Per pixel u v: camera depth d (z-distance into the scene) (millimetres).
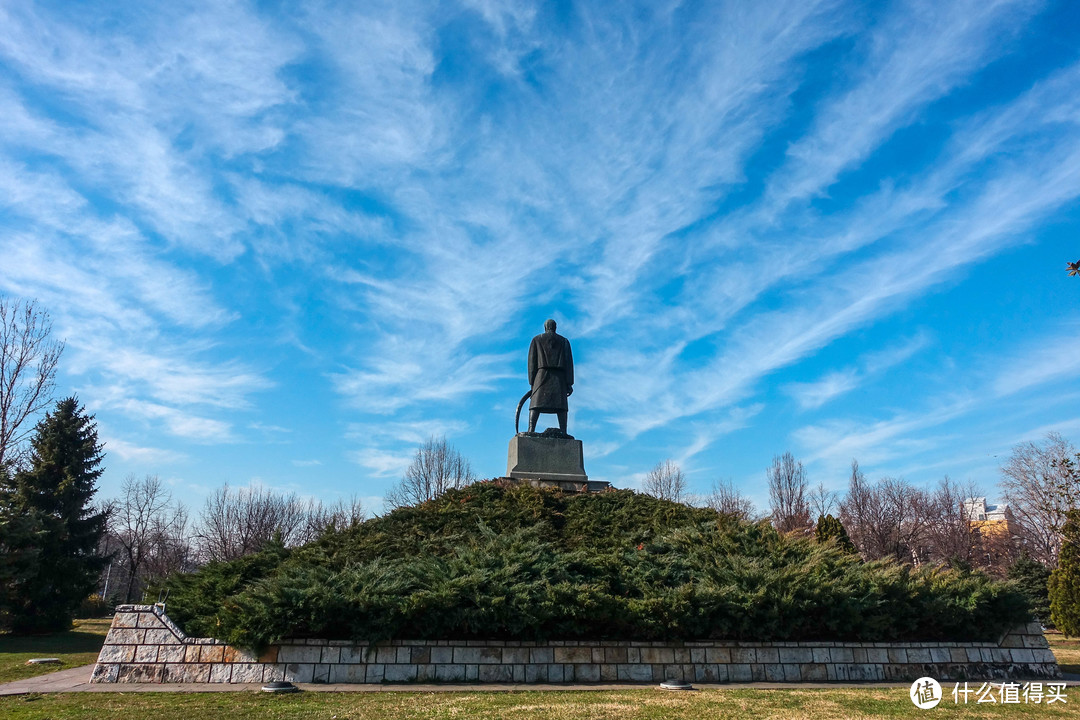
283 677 12141
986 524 71188
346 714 9359
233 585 14570
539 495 20172
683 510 19859
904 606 13984
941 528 55500
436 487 50469
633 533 17688
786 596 13359
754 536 16703
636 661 12844
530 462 22719
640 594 14008
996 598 14539
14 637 23828
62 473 30516
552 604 12633
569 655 12711
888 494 55094
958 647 14094
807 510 51125
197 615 13250
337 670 12219
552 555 15000
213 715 9258
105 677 12172
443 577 13266
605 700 10562
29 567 23406
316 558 15664
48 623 25516
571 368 24578
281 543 16828
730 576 14078
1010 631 14539
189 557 61219
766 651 13250
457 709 9742
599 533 18188
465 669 12406
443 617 12555
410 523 18281
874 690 12000
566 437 23531
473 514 18688
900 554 48250
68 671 14445
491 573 13352
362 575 13344
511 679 12430
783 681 13031
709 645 13133
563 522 19078
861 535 49656
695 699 10727
